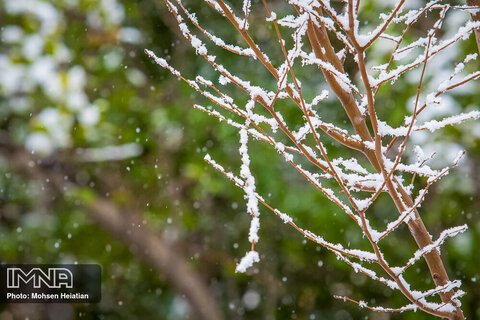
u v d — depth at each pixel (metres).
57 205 6.53
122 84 6.29
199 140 6.05
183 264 6.58
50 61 5.98
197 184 6.44
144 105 6.30
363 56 1.47
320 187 1.59
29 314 6.76
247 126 1.55
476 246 4.94
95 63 6.14
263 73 5.87
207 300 6.54
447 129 4.49
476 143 4.53
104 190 6.70
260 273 6.60
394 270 1.61
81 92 5.99
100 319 7.20
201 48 1.58
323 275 6.54
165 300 6.97
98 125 5.97
